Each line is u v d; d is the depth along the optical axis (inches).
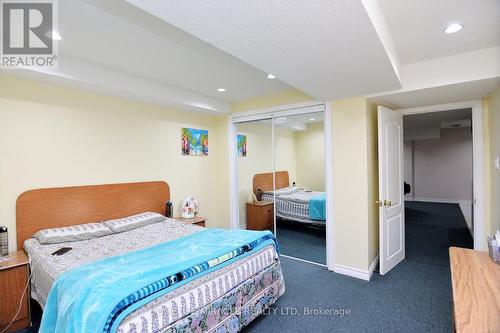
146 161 144.6
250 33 62.1
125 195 133.5
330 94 116.8
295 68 84.9
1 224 97.7
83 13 71.5
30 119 104.3
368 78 95.0
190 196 162.9
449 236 183.5
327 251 132.3
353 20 56.8
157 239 105.4
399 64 101.6
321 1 49.8
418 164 327.6
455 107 127.8
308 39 65.3
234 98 165.6
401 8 68.1
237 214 179.6
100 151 125.6
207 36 63.5
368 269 119.7
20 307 87.0
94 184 123.2
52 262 81.2
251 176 175.9
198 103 154.0
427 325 85.4
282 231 166.7
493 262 64.9
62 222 112.0
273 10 52.6
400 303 99.0
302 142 152.0
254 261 89.0
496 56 90.8
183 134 164.1
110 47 93.5
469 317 43.4
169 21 56.5
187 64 109.8
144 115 143.6
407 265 134.6
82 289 61.0
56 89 111.1
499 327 40.8
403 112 142.0
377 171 137.2
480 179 120.5
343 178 125.6
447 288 109.7
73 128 116.5
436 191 318.7
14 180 100.7
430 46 91.0
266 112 158.2
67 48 94.1
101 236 109.1
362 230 120.3
